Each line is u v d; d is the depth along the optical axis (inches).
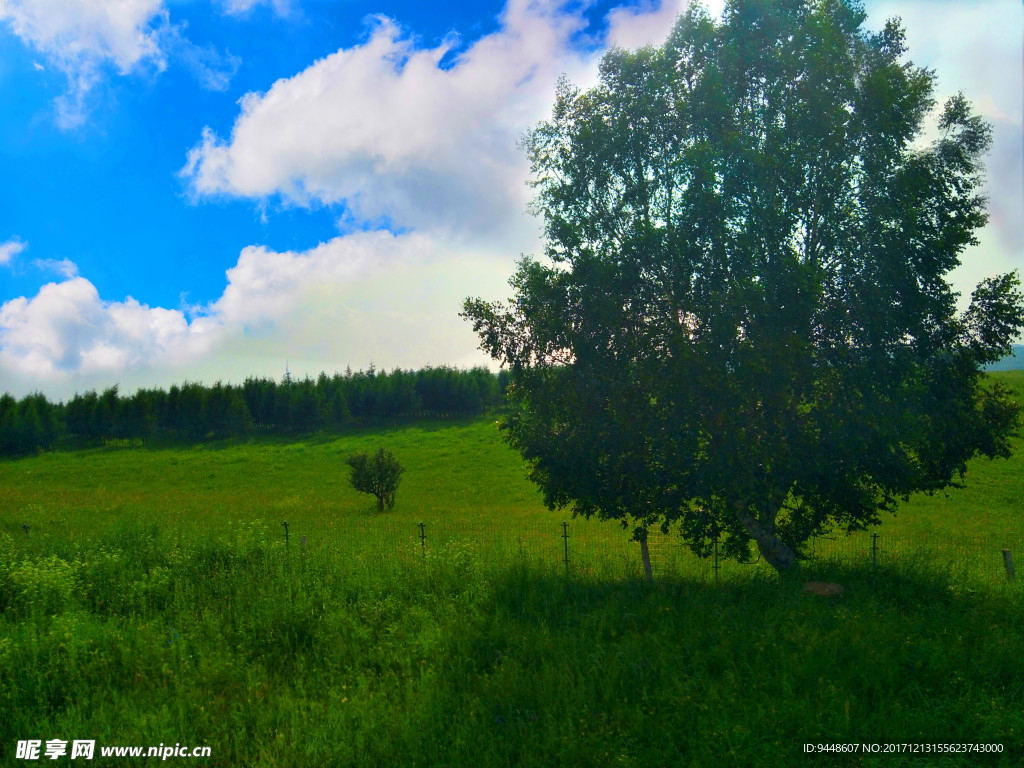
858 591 455.5
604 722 272.8
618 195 561.9
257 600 440.5
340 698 306.2
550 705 285.1
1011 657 317.4
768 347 466.3
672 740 258.7
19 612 435.2
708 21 530.6
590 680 308.0
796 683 300.5
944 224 509.7
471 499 1772.9
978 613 396.8
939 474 539.8
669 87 536.4
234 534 685.3
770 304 477.7
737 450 491.8
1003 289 506.3
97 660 335.6
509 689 300.2
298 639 389.1
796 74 514.6
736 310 482.0
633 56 549.0
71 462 2847.0
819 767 243.6
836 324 500.4
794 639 344.5
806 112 504.1
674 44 552.4
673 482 520.7
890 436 469.1
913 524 1135.0
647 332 514.3
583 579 510.0
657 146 545.0
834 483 493.4
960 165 520.7
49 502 1583.4
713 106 510.9
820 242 530.0
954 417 515.5
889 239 489.4
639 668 319.3
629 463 527.5
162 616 434.3
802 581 484.7
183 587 493.7
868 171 507.5
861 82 513.0
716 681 308.2
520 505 1637.6
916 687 294.4
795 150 497.4
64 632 359.6
